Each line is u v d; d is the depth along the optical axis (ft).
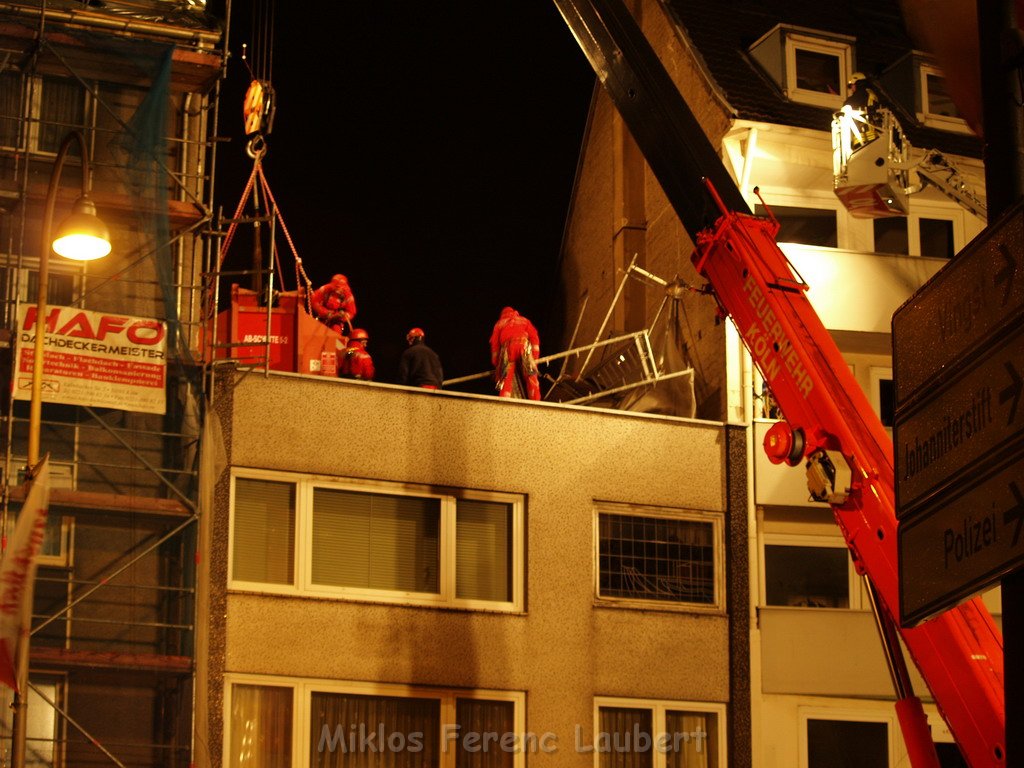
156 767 52.37
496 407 61.00
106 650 53.01
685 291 71.82
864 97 63.00
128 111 59.93
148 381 55.31
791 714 61.36
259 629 55.06
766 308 45.62
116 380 54.90
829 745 61.41
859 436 41.83
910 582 20.92
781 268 46.42
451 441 59.88
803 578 64.28
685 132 49.93
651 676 60.03
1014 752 18.57
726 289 47.42
